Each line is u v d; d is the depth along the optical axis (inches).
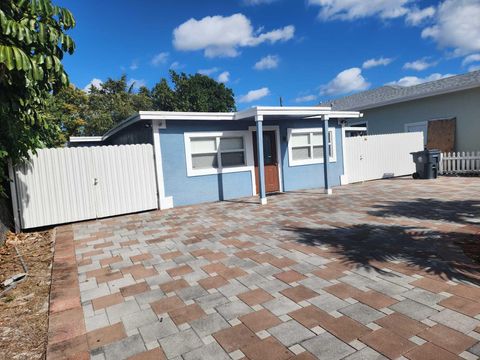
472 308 126.7
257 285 161.5
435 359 99.3
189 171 410.3
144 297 155.9
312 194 446.3
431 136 655.8
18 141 250.8
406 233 233.1
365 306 134.1
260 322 127.3
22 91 221.3
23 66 162.2
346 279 161.8
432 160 541.6
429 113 660.7
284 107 401.4
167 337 121.0
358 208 331.6
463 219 263.7
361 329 117.8
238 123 448.1
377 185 504.1
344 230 251.6
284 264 187.8
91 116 1049.5
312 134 514.0
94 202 350.3
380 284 153.6
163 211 379.9
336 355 104.3
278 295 149.2
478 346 104.0
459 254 185.3
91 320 136.1
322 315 129.3
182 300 150.4
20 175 312.2
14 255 234.1
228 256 207.8
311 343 111.7
